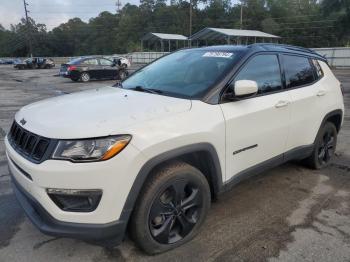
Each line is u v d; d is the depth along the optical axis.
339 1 27.73
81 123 2.68
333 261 3.00
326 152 5.16
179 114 2.99
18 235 3.33
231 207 3.91
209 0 84.00
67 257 3.00
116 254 3.04
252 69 3.74
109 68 22.62
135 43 86.75
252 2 79.19
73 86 18.62
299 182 4.64
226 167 3.38
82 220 2.59
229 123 3.30
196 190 3.16
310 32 69.69
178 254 3.05
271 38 48.03
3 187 4.40
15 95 14.09
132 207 2.71
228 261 2.98
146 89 3.71
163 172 2.89
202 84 3.45
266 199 4.13
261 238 3.32
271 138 3.88
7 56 108.38
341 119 5.26
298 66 4.46
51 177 2.52
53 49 109.12
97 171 2.52
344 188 4.48
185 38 54.50
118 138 2.59
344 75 25.64
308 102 4.40
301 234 3.40
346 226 3.56
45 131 2.67
